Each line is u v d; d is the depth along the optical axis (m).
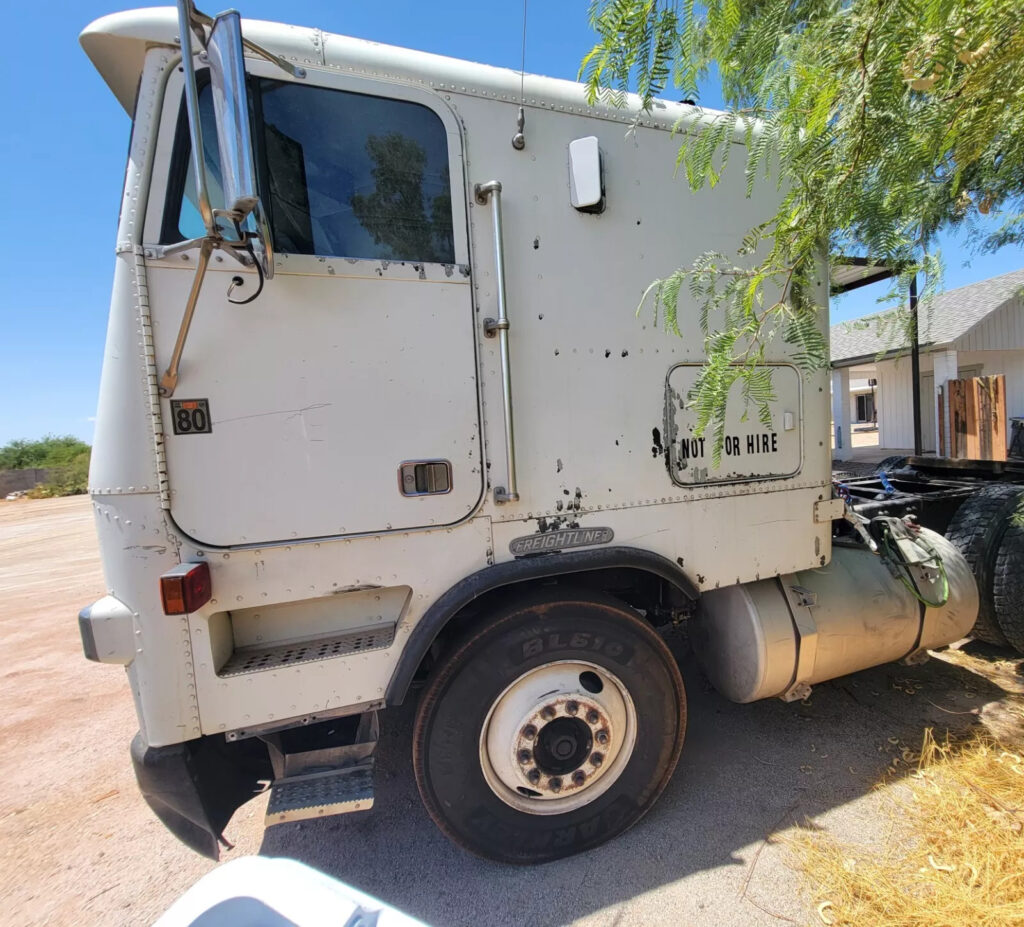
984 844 2.00
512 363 1.93
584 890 1.95
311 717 1.78
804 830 2.15
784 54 1.22
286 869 1.09
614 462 2.08
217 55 1.30
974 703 3.00
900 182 1.19
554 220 1.98
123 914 2.05
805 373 2.38
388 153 1.80
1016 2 0.94
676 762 2.20
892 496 4.02
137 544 1.59
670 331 2.14
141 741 1.70
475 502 1.89
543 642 1.97
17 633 5.40
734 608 2.49
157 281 1.58
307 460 1.71
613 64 1.10
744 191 2.26
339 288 1.72
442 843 2.24
